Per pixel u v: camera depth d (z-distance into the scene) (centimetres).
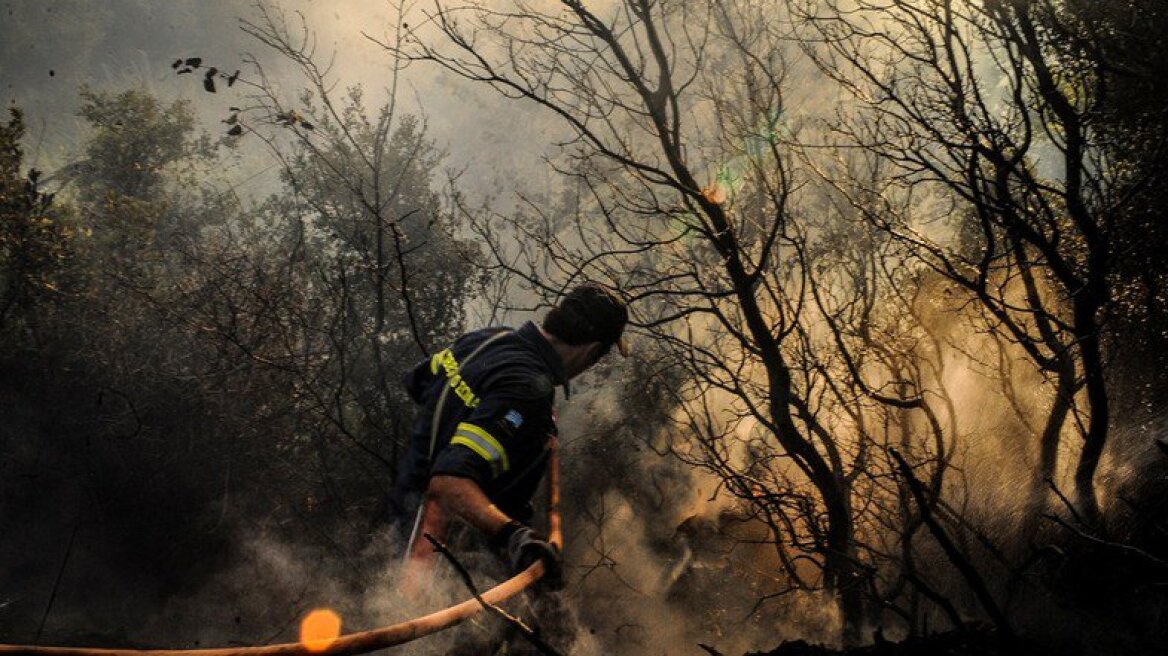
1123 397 454
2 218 573
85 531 553
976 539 434
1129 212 439
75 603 532
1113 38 450
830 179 474
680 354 495
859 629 425
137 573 550
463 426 251
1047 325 439
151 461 562
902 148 431
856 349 479
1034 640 328
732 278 430
